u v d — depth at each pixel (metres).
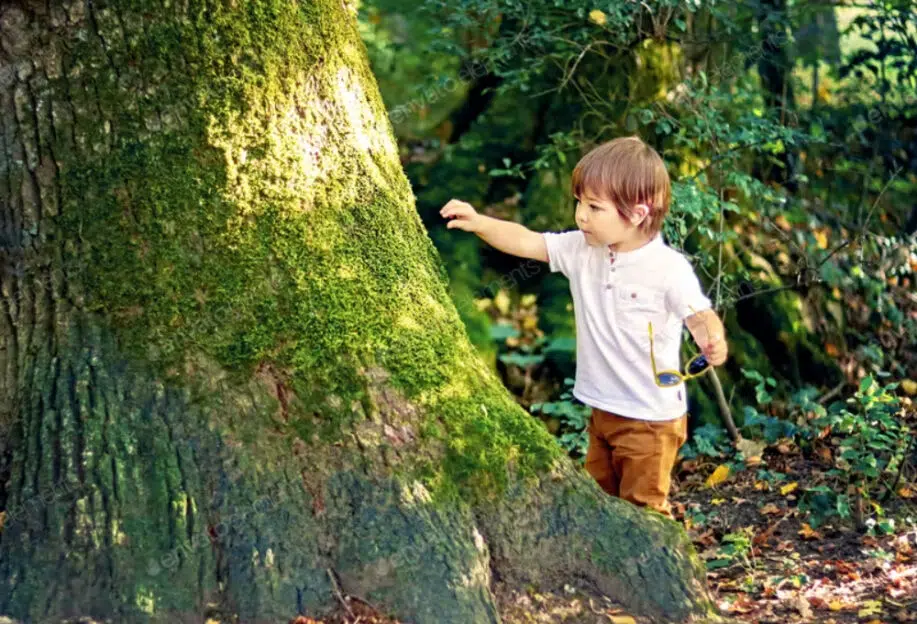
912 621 3.28
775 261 6.27
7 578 2.78
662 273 3.33
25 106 2.88
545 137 6.40
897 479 4.43
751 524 4.43
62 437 2.86
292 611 2.76
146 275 2.90
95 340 2.91
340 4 3.21
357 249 3.06
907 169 6.82
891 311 6.31
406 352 3.02
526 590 2.95
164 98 2.87
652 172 3.25
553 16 5.79
